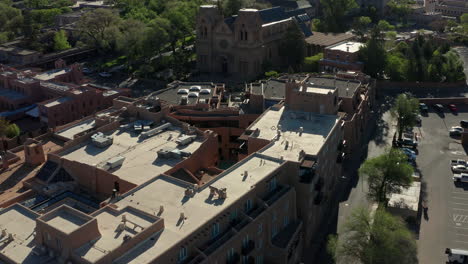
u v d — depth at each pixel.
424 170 157.12
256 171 108.00
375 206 135.00
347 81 180.38
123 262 78.50
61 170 121.50
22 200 114.12
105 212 90.50
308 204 113.69
